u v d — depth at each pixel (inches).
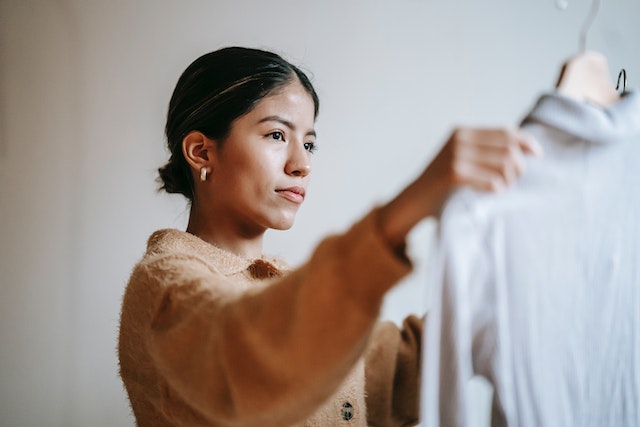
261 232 39.3
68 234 70.2
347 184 70.7
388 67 71.3
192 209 40.2
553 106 22.4
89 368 69.9
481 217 20.1
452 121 71.2
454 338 18.1
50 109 70.6
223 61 37.4
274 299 19.3
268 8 71.4
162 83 71.2
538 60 71.9
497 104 71.5
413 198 16.9
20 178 70.2
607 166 23.6
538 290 22.7
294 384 18.7
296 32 71.3
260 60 37.3
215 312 21.9
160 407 30.6
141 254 70.7
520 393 22.1
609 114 23.4
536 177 22.1
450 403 18.2
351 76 71.1
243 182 36.4
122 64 71.1
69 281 70.1
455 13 71.6
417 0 71.4
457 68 71.4
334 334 17.8
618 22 72.1
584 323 23.7
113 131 70.9
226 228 38.2
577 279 23.5
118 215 70.7
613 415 24.5
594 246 23.7
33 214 70.2
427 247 65.5
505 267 22.2
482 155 16.2
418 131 71.1
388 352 37.4
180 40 71.3
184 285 25.3
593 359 24.1
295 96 37.4
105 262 70.4
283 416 19.7
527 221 22.5
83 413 69.7
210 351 20.8
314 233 70.3
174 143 39.6
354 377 35.2
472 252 19.8
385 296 18.0
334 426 32.9
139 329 29.0
